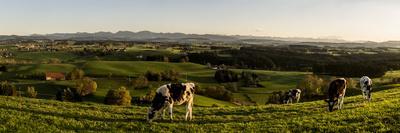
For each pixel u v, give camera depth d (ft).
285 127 92.63
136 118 102.78
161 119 101.40
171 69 532.73
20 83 435.53
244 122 101.45
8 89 351.46
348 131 86.17
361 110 108.68
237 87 447.42
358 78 476.54
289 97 206.69
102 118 100.42
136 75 498.69
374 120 93.20
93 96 360.48
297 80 495.41
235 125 95.55
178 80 486.38
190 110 103.30
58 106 117.19
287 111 119.34
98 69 533.96
